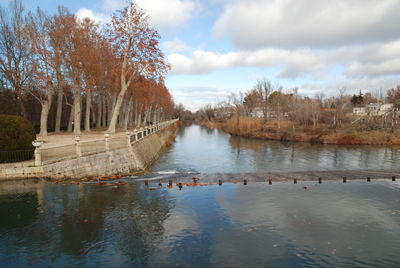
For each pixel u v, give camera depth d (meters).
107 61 32.38
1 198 11.70
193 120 188.25
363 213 11.31
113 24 27.89
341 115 51.72
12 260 7.34
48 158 14.58
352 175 17.78
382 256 7.95
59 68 27.11
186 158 27.84
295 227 9.88
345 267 7.36
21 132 14.04
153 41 28.41
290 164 24.45
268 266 7.33
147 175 17.42
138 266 7.20
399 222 10.44
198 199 12.80
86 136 27.81
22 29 26.41
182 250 8.09
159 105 65.00
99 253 7.79
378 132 40.25
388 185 15.50
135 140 21.62
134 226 9.65
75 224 9.61
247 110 72.06
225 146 38.41
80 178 14.84
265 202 12.55
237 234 9.24
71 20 27.30
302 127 52.50
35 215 10.21
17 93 27.84
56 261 7.34
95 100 55.59
